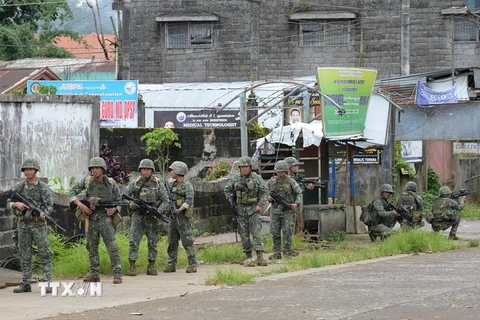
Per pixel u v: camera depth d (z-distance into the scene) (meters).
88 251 29.61
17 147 42.66
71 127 45.75
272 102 66.44
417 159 69.44
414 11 83.00
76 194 28.70
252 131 55.41
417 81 62.47
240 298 24.27
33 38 117.88
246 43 85.25
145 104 73.31
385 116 48.06
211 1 85.62
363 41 83.62
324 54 84.44
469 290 25.23
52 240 32.22
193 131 56.06
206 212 44.62
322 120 42.72
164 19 85.69
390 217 43.28
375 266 32.12
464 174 78.56
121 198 29.62
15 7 117.44
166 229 38.56
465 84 65.94
